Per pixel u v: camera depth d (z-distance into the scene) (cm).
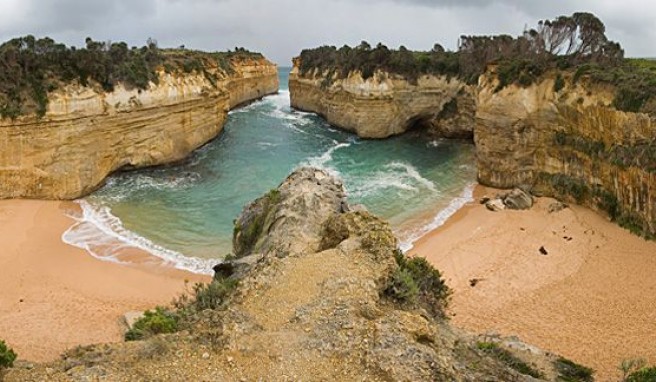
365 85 6506
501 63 4394
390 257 1611
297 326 1225
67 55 4188
